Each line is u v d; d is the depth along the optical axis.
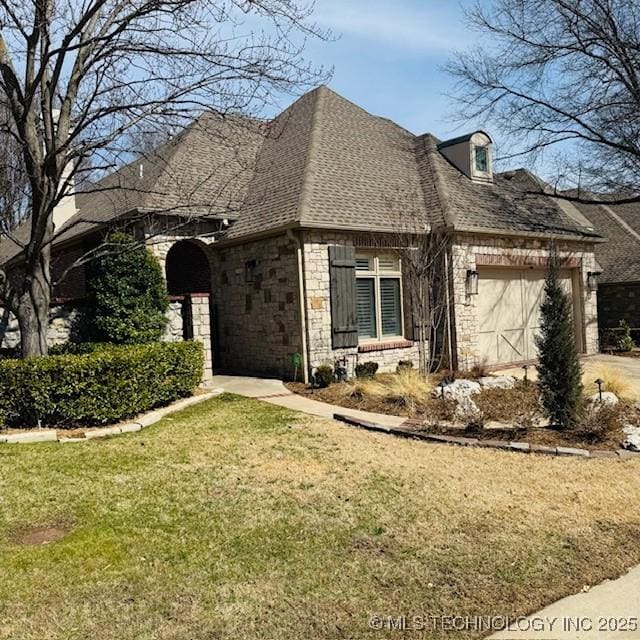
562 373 8.13
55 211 20.45
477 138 16.25
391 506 5.43
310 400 10.62
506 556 4.45
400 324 14.08
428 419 8.62
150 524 5.04
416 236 13.46
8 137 14.05
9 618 3.62
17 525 5.04
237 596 3.87
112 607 3.74
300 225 11.71
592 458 6.98
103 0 8.24
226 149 16.14
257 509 5.38
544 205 17.75
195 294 11.80
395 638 3.44
